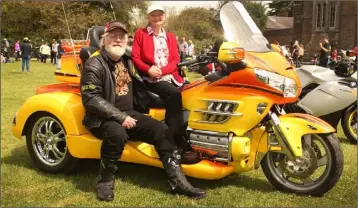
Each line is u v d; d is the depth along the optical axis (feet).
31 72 60.80
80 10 94.68
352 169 15.70
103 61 13.33
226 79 12.52
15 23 108.58
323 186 12.69
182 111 13.33
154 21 14.02
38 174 14.87
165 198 12.82
